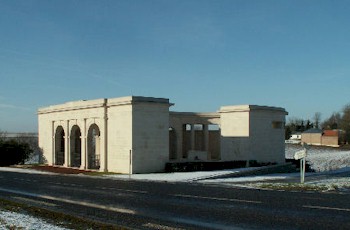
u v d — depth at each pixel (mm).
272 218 13031
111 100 36812
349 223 12125
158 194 19766
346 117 124062
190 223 12602
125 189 22266
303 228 11531
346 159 66062
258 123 43312
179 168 35750
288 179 28516
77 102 41156
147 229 11891
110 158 37125
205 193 19875
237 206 15562
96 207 16094
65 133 43656
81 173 35344
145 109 35469
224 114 44969
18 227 11852
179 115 47250
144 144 35219
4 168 43031
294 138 151000
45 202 17688
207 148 48531
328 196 18203
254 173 34844
